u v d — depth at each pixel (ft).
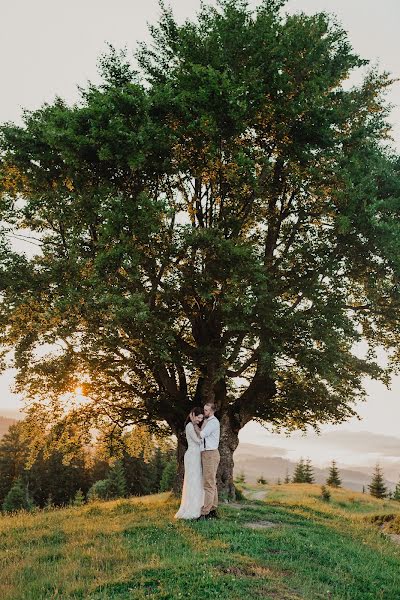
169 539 34.60
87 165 54.75
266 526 43.06
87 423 67.77
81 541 35.01
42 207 55.31
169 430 72.18
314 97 56.34
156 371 62.23
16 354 51.47
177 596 23.32
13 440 283.79
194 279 52.44
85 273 52.80
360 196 55.93
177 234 53.47
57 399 64.28
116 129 49.70
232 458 64.18
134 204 50.65
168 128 54.29
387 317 68.49
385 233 56.70
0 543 35.81
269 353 54.34
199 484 42.04
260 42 57.57
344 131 67.46
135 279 52.11
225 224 56.59
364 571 33.55
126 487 283.79
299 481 353.10
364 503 128.98
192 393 70.85
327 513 62.69
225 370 57.00
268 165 56.39
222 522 40.50
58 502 267.59
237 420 66.03
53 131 49.75
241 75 55.72
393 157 68.23
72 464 276.00
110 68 62.80
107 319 49.90
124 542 34.01
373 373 62.85
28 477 264.11
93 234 56.70
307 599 25.52
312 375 57.11
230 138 54.13
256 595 24.66
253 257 52.75
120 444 72.38
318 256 62.08
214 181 60.08
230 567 28.50
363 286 69.72
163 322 51.06
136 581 25.39
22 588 25.36
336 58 66.39
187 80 54.70
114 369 58.65
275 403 70.85
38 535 37.73
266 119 57.67
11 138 55.62
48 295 52.75
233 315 52.75
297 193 63.93
